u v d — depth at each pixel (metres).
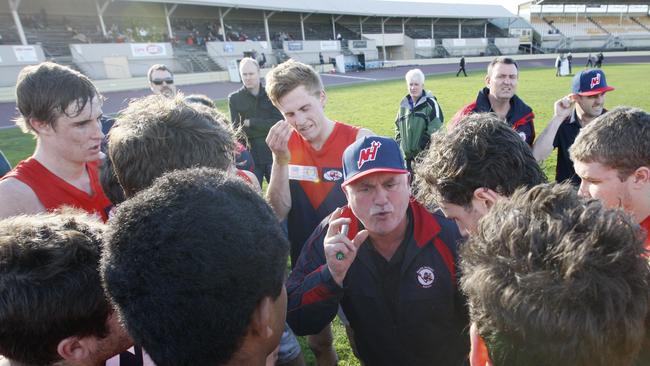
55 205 1.85
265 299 0.78
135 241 0.70
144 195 0.77
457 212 1.39
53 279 0.88
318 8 40.00
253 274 0.72
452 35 51.59
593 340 0.64
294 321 1.50
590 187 1.47
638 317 0.69
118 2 30.00
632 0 52.56
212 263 0.68
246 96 4.67
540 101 14.23
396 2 47.94
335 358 2.66
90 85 1.84
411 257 1.48
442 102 15.29
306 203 2.52
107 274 0.74
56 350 0.93
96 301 0.93
